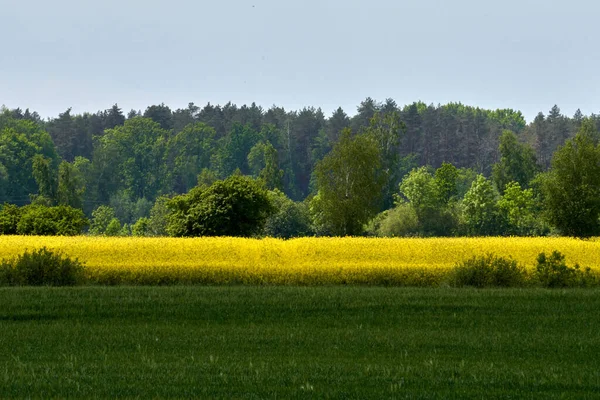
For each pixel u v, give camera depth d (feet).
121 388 121.39
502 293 241.76
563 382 126.62
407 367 136.77
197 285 283.18
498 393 119.55
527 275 282.15
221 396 116.16
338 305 218.59
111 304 218.38
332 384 124.36
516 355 154.40
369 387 123.03
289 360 145.69
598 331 184.24
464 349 159.84
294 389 119.96
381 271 292.40
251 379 127.44
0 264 284.41
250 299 226.79
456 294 238.48
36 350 158.92
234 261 318.45
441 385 124.98
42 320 199.31
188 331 180.14
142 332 178.91
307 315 206.08
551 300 228.63
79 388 121.70
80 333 178.09
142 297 230.68
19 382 125.59
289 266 295.69
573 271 273.33
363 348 159.94
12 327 186.80
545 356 153.58
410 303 221.25
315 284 291.58
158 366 138.82
